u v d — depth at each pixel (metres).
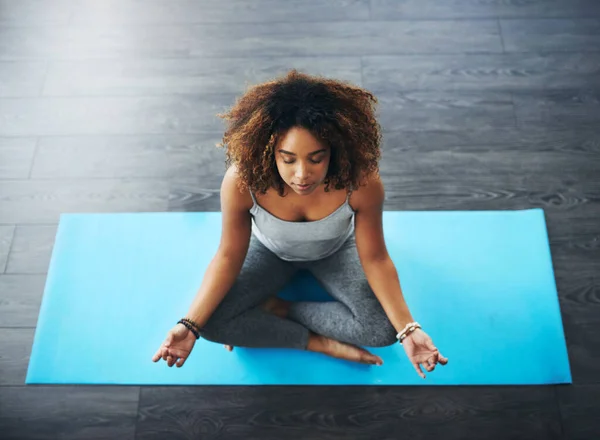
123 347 1.89
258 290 1.73
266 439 1.78
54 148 2.26
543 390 1.82
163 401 1.82
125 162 2.24
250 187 1.37
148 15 2.56
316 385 1.83
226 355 1.87
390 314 1.58
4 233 2.10
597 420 1.79
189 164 2.23
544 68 2.42
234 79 2.42
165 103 2.36
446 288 1.96
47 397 1.83
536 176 2.19
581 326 1.92
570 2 2.56
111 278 1.99
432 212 2.11
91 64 2.45
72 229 2.08
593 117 2.31
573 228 2.09
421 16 2.54
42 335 1.90
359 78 2.41
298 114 1.17
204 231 2.07
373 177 1.43
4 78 2.41
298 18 2.54
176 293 1.96
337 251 1.77
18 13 2.56
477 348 1.87
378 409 1.81
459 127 2.29
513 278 1.97
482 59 2.44
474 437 1.78
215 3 2.57
